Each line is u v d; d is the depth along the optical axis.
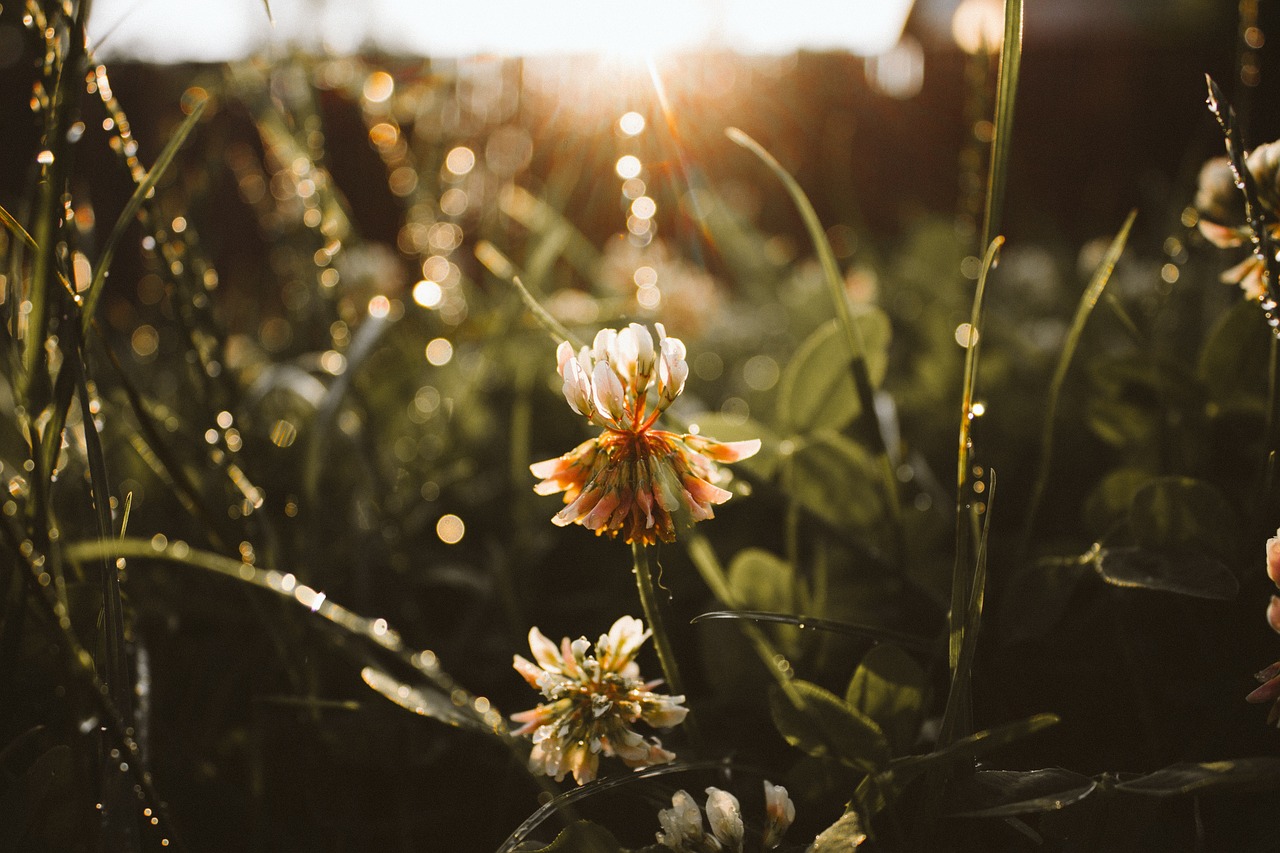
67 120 0.12
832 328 0.19
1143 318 0.30
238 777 0.16
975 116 0.21
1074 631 0.17
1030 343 0.30
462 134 0.28
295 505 0.19
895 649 0.13
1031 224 0.62
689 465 0.12
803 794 0.13
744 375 0.42
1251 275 0.15
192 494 0.14
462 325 0.24
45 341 0.12
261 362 0.28
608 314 0.23
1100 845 0.11
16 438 0.19
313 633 0.16
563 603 0.21
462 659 0.19
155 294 0.28
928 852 0.12
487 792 0.16
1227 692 0.14
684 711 0.13
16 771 0.13
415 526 0.21
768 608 0.17
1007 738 0.11
